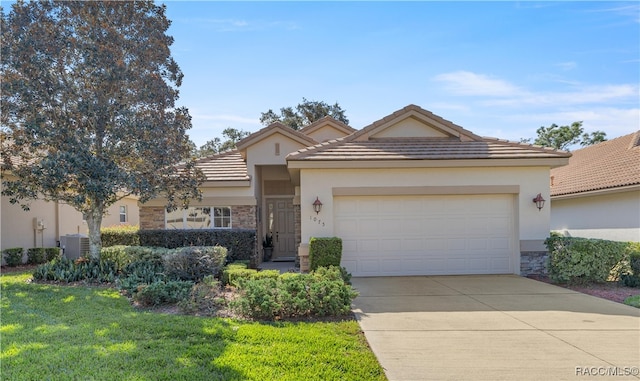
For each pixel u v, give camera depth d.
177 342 6.21
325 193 12.78
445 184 12.90
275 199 19.61
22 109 11.52
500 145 13.54
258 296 7.76
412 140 14.09
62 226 19.73
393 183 12.86
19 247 16.78
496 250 13.14
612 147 21.45
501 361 5.73
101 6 12.26
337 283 8.30
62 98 12.02
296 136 17.08
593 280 11.33
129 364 5.34
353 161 12.49
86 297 9.16
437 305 8.98
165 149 12.59
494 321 7.71
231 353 5.79
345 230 12.94
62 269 11.65
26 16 11.61
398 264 12.97
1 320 7.31
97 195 11.80
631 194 16.31
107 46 12.01
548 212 12.88
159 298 8.62
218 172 17.05
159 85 12.84
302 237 12.67
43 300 8.86
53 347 5.93
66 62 12.18
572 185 20.08
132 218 27.73
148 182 12.33
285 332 6.80
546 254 12.86
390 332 7.02
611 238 17.42
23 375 4.97
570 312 8.39
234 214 16.58
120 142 12.51
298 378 5.02
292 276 9.34
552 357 5.88
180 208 16.28
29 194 12.05
